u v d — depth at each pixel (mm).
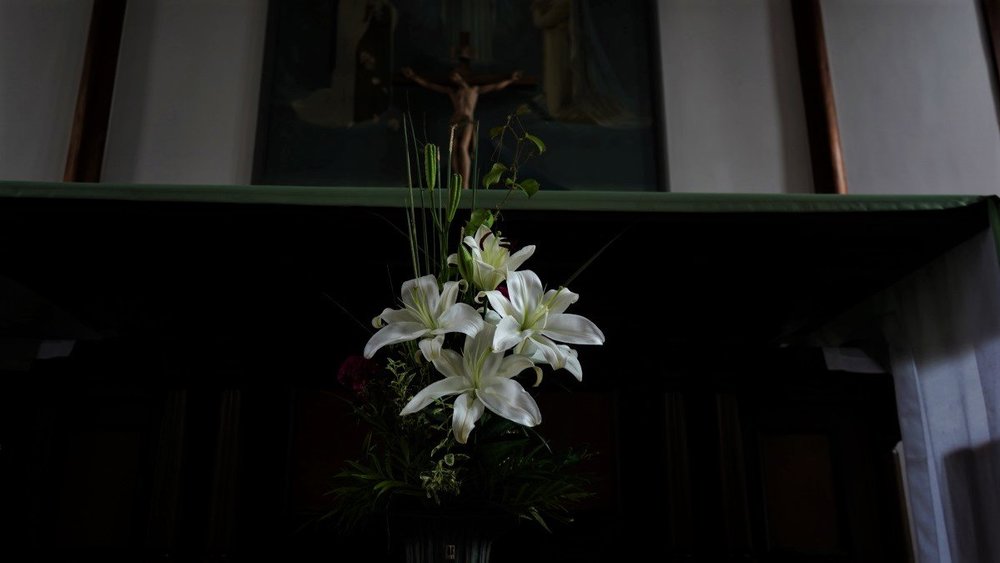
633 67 4594
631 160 4410
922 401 2670
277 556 2512
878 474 2742
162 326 2633
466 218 2209
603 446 2678
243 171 4328
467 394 1291
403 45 4590
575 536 2584
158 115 4375
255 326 2666
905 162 4398
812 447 2770
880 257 2537
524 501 1381
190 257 2475
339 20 4605
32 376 2576
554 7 4695
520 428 1414
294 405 2650
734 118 4516
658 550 2580
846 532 2684
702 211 2195
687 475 2607
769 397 2803
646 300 2777
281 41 4543
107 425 2549
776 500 2709
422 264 2461
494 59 4598
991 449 2330
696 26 4703
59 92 4344
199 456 2510
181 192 2137
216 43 4547
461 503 1355
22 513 2457
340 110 4441
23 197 2105
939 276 2525
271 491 2561
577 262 2584
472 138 4344
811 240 2434
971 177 4371
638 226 2361
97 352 2611
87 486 2490
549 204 2176
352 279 2604
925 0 4746
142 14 4566
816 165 4363
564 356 1312
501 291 1438
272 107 4422
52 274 2547
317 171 4320
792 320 2848
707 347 2758
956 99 4520
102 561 2412
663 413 2676
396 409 1379
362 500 1426
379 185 4305
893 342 2770
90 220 2238
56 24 4449
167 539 2396
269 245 2420
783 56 4641
